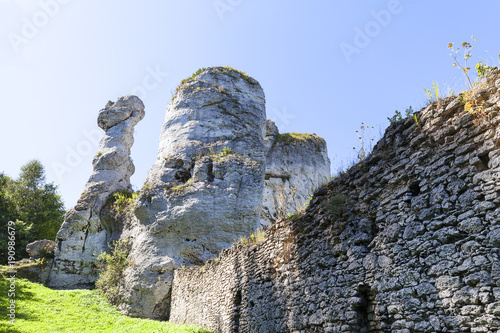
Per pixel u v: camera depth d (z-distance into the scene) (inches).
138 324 565.6
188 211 777.6
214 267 468.1
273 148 1349.7
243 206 792.3
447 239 159.0
